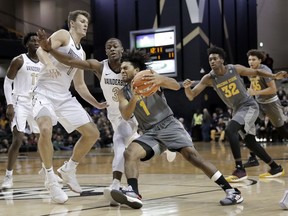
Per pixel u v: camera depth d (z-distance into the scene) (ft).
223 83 19.71
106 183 20.75
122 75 14.34
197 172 24.44
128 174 13.78
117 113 16.48
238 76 19.72
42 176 24.85
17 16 79.30
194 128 66.49
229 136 19.83
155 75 13.51
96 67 15.96
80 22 15.83
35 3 80.38
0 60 75.51
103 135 62.13
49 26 80.94
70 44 15.60
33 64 20.65
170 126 14.26
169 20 69.51
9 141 59.77
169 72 68.59
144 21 71.61
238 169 19.85
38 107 15.30
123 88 14.42
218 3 71.92
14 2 79.25
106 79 16.02
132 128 15.97
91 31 79.51
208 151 42.14
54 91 15.78
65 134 63.72
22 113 20.26
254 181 19.70
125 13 73.10
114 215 12.38
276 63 83.35
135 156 13.92
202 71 67.31
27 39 20.59
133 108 13.76
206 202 14.29
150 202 14.53
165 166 28.71
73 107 16.01
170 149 14.20
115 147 15.43
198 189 17.48
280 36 82.89
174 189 17.61
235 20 75.97
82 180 22.06
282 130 24.23
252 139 20.98
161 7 70.13
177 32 68.80
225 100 20.26
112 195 13.25
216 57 19.26
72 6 81.00
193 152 14.10
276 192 16.14
